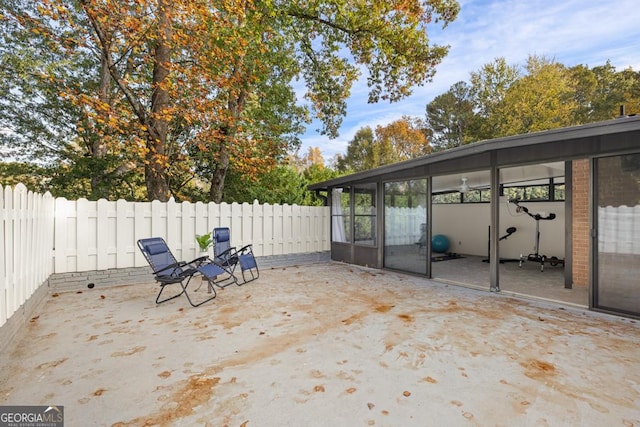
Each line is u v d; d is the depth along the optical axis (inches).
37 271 168.7
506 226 380.2
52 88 353.7
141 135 303.6
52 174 395.2
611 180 162.2
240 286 231.1
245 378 101.0
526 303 186.7
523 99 905.5
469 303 186.7
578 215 219.1
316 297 200.4
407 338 133.3
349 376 102.3
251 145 385.1
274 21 357.7
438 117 1184.8
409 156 1171.3
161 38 290.7
